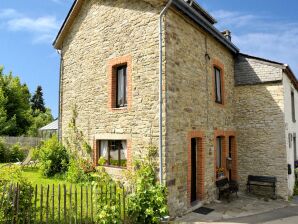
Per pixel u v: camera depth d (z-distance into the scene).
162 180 7.76
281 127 11.55
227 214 8.61
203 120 9.80
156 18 8.48
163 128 7.92
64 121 12.08
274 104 11.76
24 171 13.66
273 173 11.59
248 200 10.73
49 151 12.05
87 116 10.74
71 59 11.89
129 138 8.89
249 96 12.34
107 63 9.97
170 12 8.45
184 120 8.72
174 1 8.02
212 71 10.69
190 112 9.06
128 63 9.16
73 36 11.89
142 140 8.48
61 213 6.52
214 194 10.24
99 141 10.30
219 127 10.96
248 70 12.45
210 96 10.39
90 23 10.99
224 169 11.39
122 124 9.18
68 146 11.78
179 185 8.30
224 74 11.74
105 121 9.87
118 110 9.36
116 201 6.18
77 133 11.22
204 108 9.92
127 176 8.51
